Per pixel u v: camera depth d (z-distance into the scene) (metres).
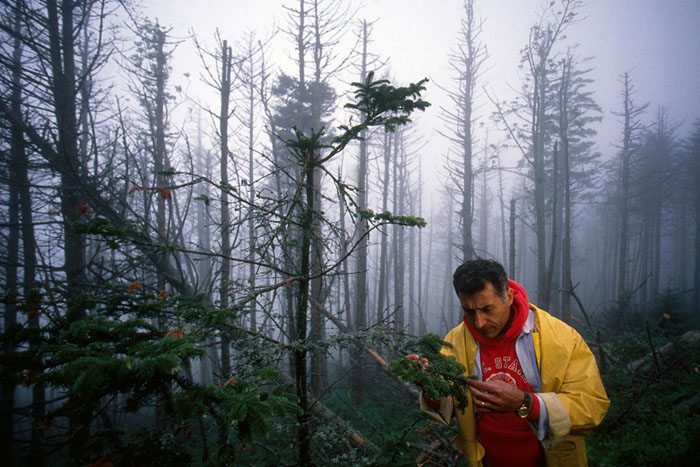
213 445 4.80
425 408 1.93
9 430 4.92
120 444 2.27
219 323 1.60
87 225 1.71
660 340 8.75
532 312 1.80
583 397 1.52
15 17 5.62
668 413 4.47
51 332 1.44
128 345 1.42
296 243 2.57
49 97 5.71
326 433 2.10
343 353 7.79
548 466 1.67
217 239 3.48
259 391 1.19
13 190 6.70
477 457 1.86
